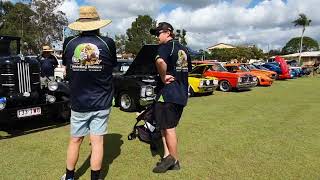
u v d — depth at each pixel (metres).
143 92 9.80
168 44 4.64
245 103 11.98
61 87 7.82
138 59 9.65
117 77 10.53
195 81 14.02
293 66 33.38
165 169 4.84
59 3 33.69
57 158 5.43
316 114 9.60
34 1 32.97
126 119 8.78
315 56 63.72
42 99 7.53
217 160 5.38
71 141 4.25
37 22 33.12
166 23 4.70
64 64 4.20
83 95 4.06
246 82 16.81
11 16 32.56
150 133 5.86
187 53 4.84
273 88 18.69
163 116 4.75
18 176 4.68
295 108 10.77
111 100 4.24
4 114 6.68
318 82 23.70
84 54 3.98
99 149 4.21
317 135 7.03
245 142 6.44
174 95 4.67
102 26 4.04
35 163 5.20
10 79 7.04
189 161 5.32
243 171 4.91
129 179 4.61
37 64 7.50
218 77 16.94
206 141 6.49
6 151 5.80
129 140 6.53
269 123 8.23
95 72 4.02
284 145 6.26
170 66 4.64
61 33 33.91
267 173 4.85
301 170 4.98
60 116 8.02
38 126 7.74
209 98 13.61
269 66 26.14
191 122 8.30
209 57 65.06
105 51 4.06
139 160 5.38
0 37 7.84
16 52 8.20
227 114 9.52
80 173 4.80
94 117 4.16
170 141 4.82
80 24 4.04
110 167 5.05
